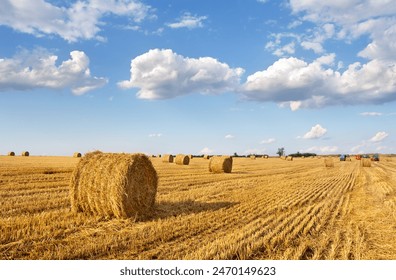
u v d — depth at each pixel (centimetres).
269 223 1046
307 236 914
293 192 1736
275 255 761
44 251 724
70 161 3753
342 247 836
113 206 1033
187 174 2559
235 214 1150
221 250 763
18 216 1008
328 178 2619
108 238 820
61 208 1152
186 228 948
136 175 1080
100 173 1061
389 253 806
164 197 1437
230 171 2920
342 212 1265
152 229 919
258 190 1773
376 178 2694
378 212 1270
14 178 1861
